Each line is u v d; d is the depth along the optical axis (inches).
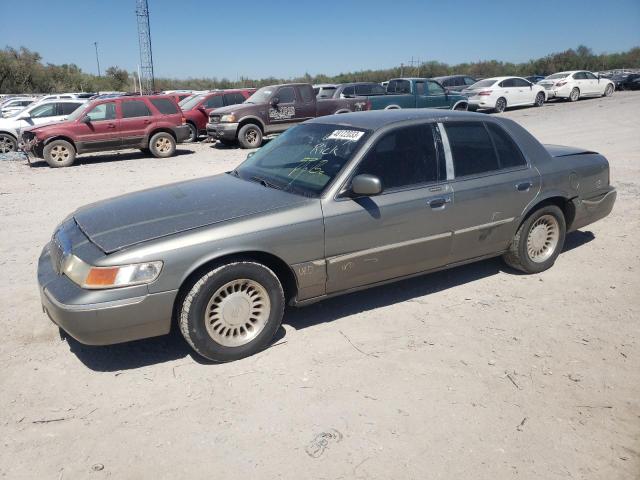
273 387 132.6
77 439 115.2
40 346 154.3
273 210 145.7
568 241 245.8
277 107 645.9
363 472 104.2
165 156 584.7
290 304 157.8
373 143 160.6
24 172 494.3
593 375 136.6
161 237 134.1
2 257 233.3
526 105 1022.4
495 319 167.6
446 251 175.3
